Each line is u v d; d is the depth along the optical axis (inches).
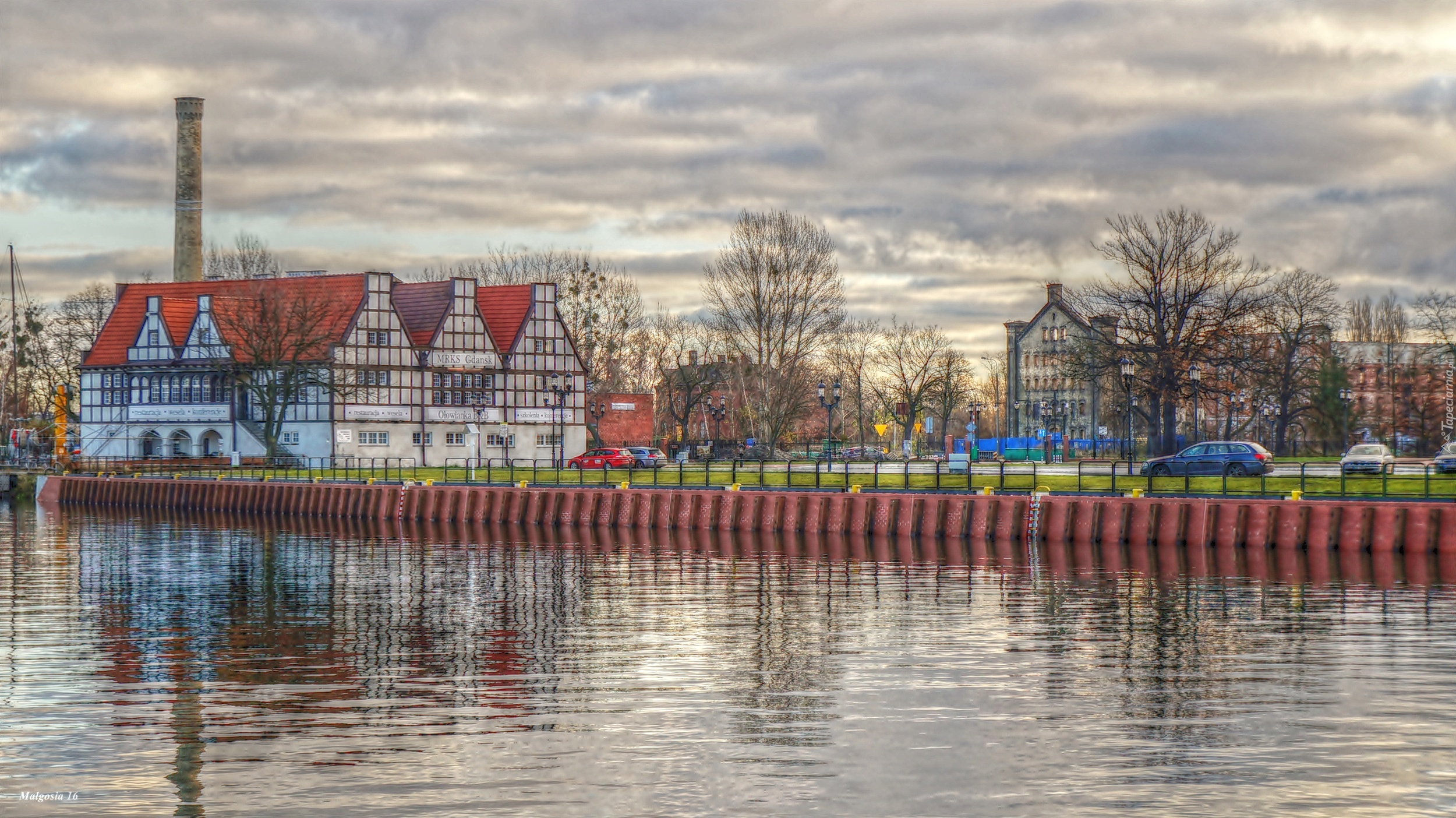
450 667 1222.3
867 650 1286.9
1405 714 1019.3
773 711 1042.7
